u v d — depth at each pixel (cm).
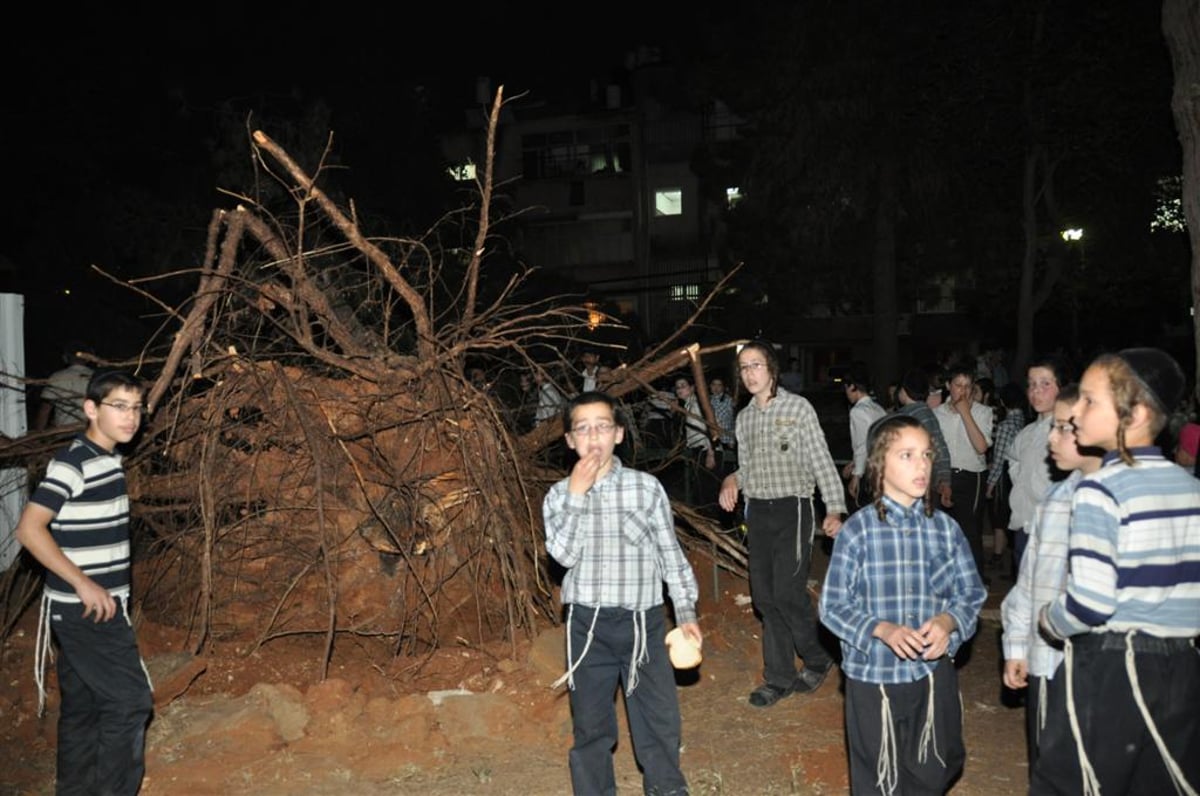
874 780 360
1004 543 970
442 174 2188
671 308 4181
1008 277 2767
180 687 552
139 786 434
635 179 4288
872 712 359
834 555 371
